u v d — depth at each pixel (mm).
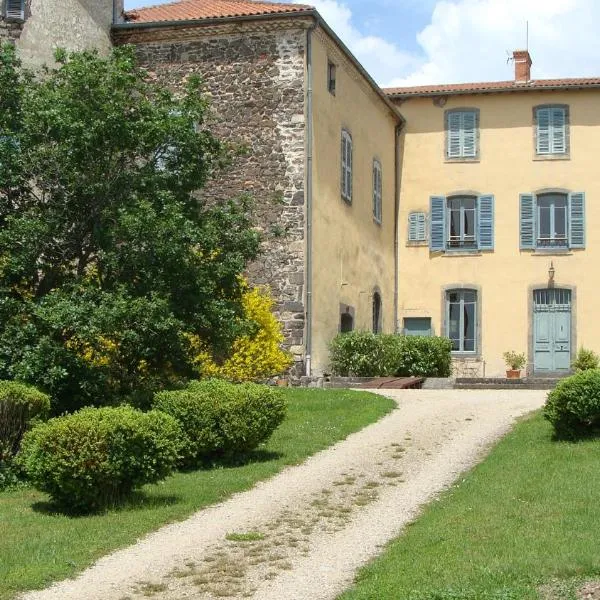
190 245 13070
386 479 10938
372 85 23891
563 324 26703
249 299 17938
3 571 7406
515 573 6859
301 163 19500
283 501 10008
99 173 13047
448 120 27484
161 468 9805
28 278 12984
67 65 13031
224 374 17859
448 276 27172
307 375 19141
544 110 27094
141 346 12711
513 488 9766
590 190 26781
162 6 21922
